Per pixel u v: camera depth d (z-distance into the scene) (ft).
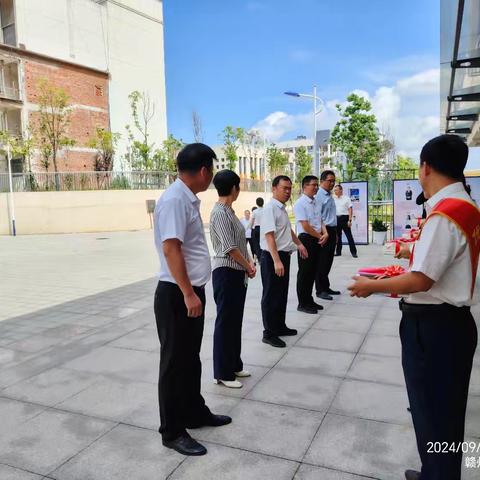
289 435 9.42
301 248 16.99
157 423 10.08
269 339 15.06
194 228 8.91
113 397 11.41
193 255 8.98
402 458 8.50
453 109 25.48
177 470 8.33
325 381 12.05
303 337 15.74
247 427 9.79
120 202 80.79
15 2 82.58
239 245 11.82
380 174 56.80
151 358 14.07
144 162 97.40
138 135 108.47
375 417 10.06
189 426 9.68
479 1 13.21
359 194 41.50
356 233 41.98
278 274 14.49
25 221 75.56
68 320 19.13
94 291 25.86
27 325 18.57
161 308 8.82
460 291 6.14
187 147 8.87
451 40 16.03
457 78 19.45
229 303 11.70
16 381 12.56
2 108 82.48
